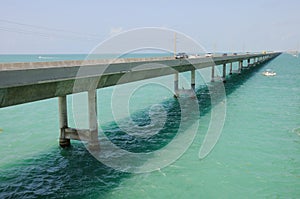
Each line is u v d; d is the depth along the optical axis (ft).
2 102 35.70
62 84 44.91
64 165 49.37
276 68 318.24
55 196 39.40
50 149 57.26
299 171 46.01
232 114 88.17
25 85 37.40
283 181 42.70
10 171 47.19
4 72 34.68
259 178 43.62
